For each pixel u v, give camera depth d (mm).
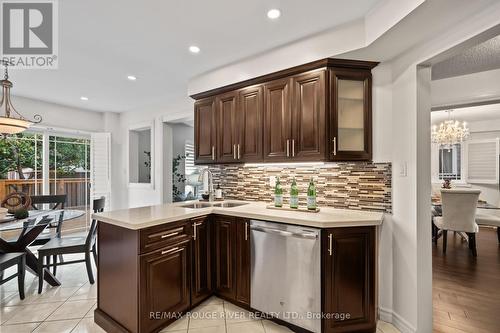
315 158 2223
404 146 2047
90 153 4883
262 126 2553
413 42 1886
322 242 1883
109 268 2027
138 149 5121
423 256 1918
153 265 1894
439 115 5391
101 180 4840
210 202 2977
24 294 2486
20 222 2592
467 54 2258
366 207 2285
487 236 4895
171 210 2369
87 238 2811
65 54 2561
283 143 2412
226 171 3275
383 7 1751
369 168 2283
